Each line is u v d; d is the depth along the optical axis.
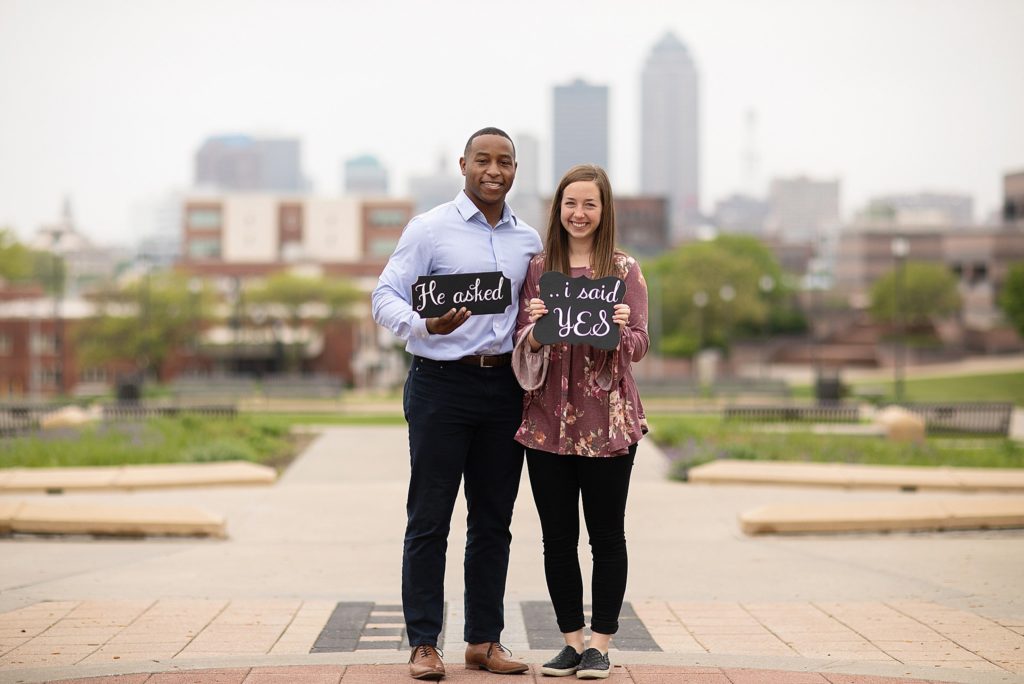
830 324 102.75
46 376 84.19
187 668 5.53
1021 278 72.06
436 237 5.53
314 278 85.75
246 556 10.28
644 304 5.44
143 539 11.28
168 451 19.09
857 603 7.78
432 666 5.29
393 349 80.75
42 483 15.31
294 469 18.80
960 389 59.59
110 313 76.69
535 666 5.63
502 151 5.46
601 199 5.39
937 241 118.44
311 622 7.12
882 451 20.25
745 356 89.50
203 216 131.25
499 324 5.46
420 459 5.48
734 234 106.31
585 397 5.33
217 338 85.94
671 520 12.71
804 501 14.27
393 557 10.33
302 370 85.75
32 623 6.96
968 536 11.27
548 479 5.41
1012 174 114.31
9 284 112.56
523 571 9.62
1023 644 6.38
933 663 5.93
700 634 6.83
